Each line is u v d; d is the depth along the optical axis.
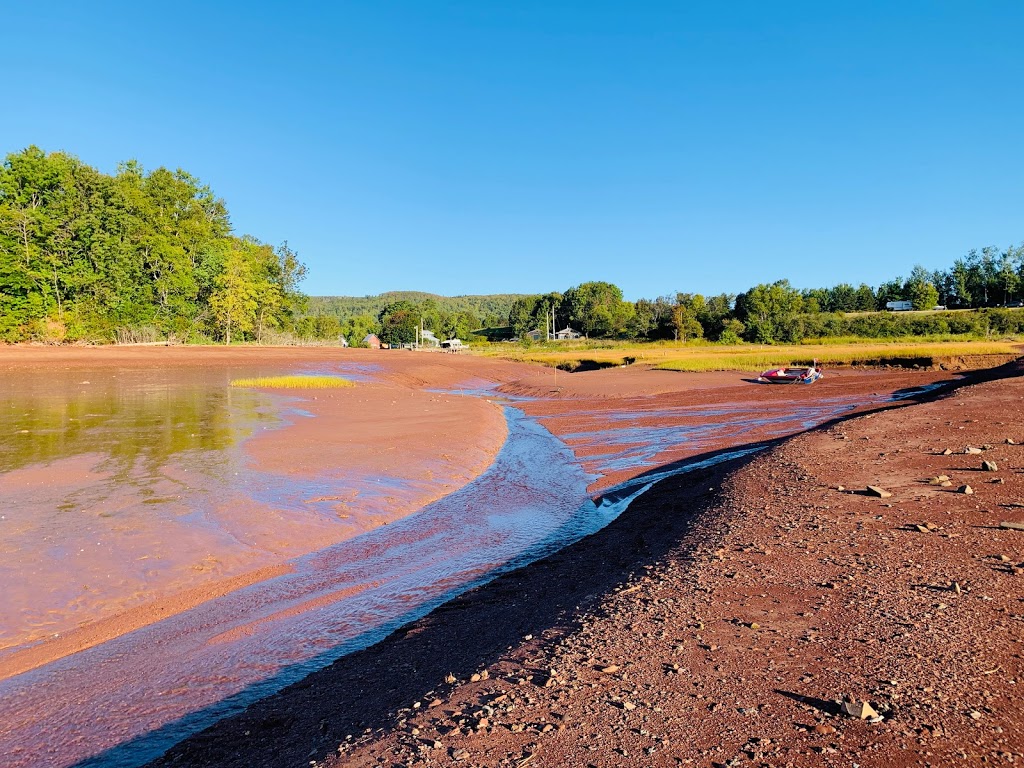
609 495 13.90
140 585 8.54
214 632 7.34
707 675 4.59
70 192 63.72
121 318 66.75
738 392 33.59
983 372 37.88
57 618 7.60
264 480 13.82
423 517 12.30
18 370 41.84
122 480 13.43
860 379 38.97
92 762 4.98
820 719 3.94
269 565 9.50
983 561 6.58
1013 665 4.50
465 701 4.52
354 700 5.14
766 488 10.75
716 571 6.86
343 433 20.11
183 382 37.66
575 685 4.57
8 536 9.94
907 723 3.84
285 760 4.19
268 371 47.97
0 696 6.04
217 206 89.38
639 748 3.72
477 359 62.12
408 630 6.95
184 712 5.66
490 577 9.07
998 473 10.44
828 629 5.24
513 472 16.41
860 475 11.08
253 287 81.31
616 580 7.09
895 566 6.61
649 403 30.72
